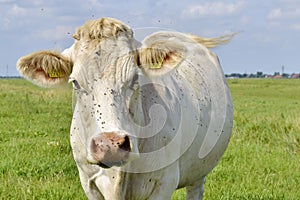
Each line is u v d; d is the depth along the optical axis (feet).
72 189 28.02
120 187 17.29
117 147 14.55
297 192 30.07
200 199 24.39
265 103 132.46
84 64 15.93
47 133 50.03
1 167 33.30
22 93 104.27
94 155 14.76
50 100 88.63
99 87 15.58
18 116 64.64
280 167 36.40
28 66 17.44
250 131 51.26
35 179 30.91
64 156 36.68
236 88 236.02
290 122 53.83
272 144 46.91
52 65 17.19
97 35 16.39
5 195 27.09
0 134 48.93
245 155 39.45
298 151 43.16
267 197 28.91
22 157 35.83
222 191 29.35
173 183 18.47
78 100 16.51
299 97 174.81
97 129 15.17
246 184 30.99
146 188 17.85
